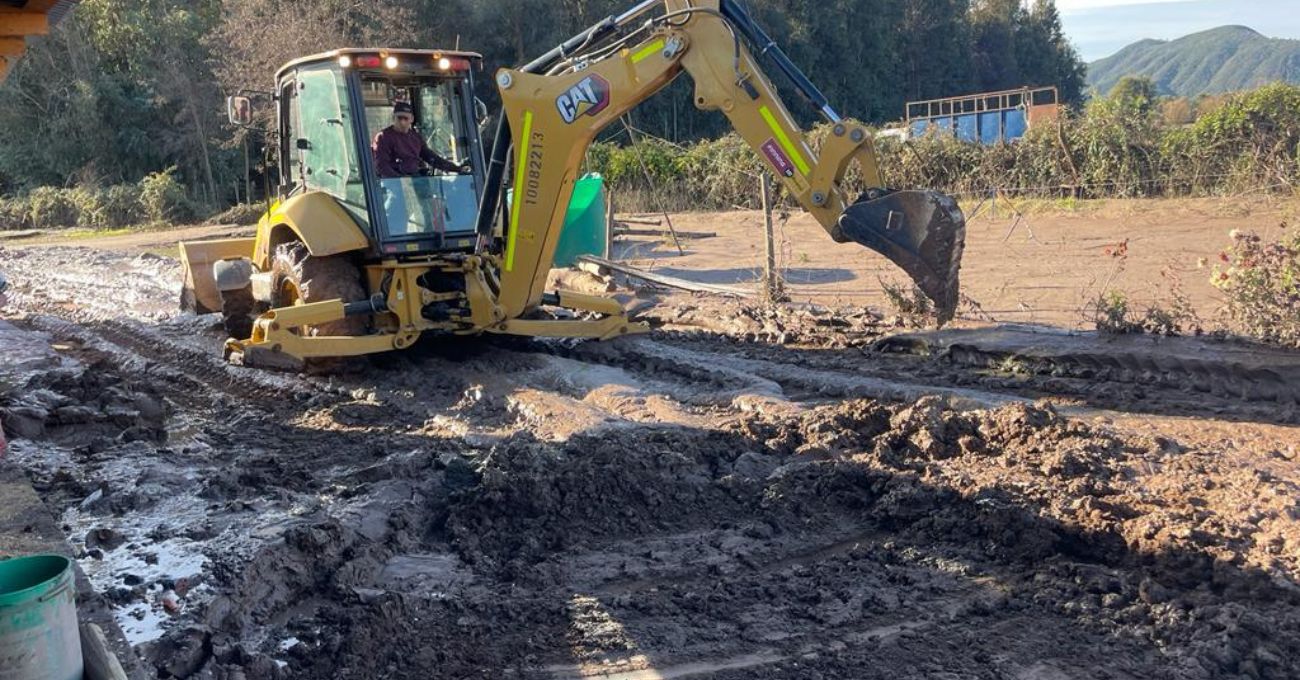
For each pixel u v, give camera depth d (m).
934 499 6.32
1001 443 7.18
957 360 9.92
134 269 20.25
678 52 8.90
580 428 7.99
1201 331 9.72
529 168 9.71
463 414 8.84
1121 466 6.63
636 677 4.76
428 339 11.23
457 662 4.95
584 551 6.11
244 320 12.46
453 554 6.19
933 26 74.38
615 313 10.98
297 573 5.70
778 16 58.25
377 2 37.66
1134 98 25.81
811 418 7.74
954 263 7.94
